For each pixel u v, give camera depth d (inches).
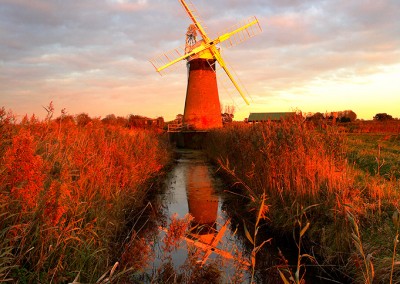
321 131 398.0
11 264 156.6
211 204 456.4
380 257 219.9
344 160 369.7
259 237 319.6
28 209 185.0
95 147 398.9
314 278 239.8
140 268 216.4
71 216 225.6
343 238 252.4
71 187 249.0
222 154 753.0
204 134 1520.7
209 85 1553.9
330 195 299.1
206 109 1549.0
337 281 233.1
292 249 290.8
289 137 387.9
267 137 416.8
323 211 295.7
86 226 226.2
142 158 526.0
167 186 589.0
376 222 259.9
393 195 296.8
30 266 171.8
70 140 319.9
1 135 221.6
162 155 816.3
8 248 153.8
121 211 332.2
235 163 581.3
